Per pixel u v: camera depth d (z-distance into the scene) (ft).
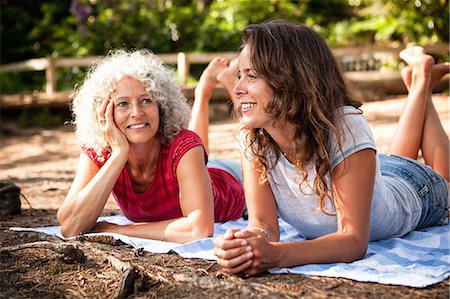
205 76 17.26
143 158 12.39
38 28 53.47
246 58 9.98
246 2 52.44
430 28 49.55
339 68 10.37
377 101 40.52
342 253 10.07
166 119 12.25
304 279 9.48
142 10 52.29
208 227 12.01
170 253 11.17
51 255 11.21
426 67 15.24
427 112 15.37
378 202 11.18
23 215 15.61
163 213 12.94
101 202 12.14
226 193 14.03
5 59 54.19
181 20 51.65
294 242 9.98
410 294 8.89
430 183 12.89
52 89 43.50
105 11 51.03
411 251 11.18
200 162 12.28
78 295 9.45
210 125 37.58
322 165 10.07
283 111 9.85
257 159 10.82
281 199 11.12
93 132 12.35
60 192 19.58
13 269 10.58
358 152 10.09
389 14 51.90
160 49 50.62
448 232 12.92
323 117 9.87
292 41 9.93
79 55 48.85
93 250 11.15
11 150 34.50
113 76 11.91
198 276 9.53
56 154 32.27
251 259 9.46
